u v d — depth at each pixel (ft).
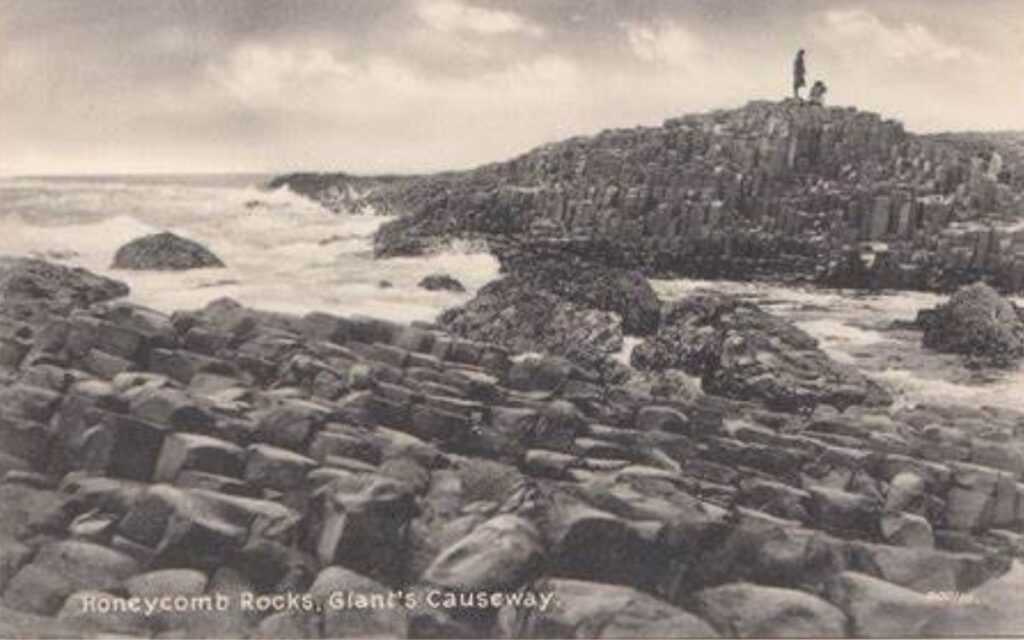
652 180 68.18
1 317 53.78
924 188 69.36
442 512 44.75
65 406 45.39
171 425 45.19
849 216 68.18
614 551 42.98
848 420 54.13
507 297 60.54
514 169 69.31
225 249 64.39
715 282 66.95
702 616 42.55
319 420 46.68
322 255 64.54
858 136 69.21
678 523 43.73
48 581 39.83
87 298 56.80
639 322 61.82
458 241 67.00
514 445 49.49
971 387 58.18
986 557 47.75
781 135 69.26
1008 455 52.75
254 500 43.04
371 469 45.44
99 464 44.06
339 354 53.16
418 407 49.62
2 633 37.96
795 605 42.34
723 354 58.29
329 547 41.98
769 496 48.47
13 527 41.60
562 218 68.03
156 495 41.70
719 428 52.80
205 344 52.34
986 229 67.41
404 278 63.31
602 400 54.08
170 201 64.44
